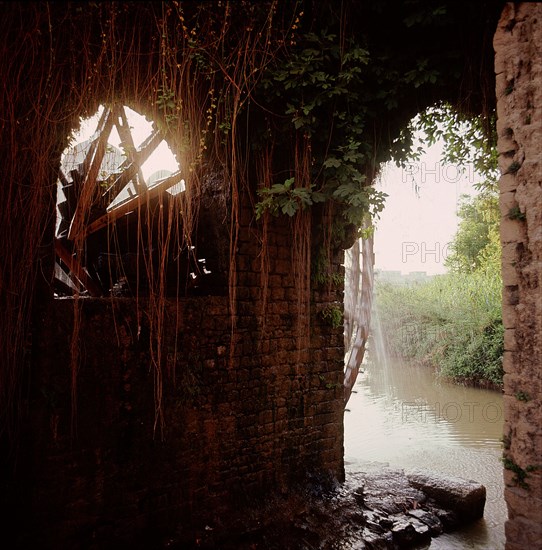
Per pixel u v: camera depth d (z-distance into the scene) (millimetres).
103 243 4984
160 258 4324
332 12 4293
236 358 4676
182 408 4281
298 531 4477
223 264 4781
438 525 4969
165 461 4172
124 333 3938
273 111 4598
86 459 3740
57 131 3699
